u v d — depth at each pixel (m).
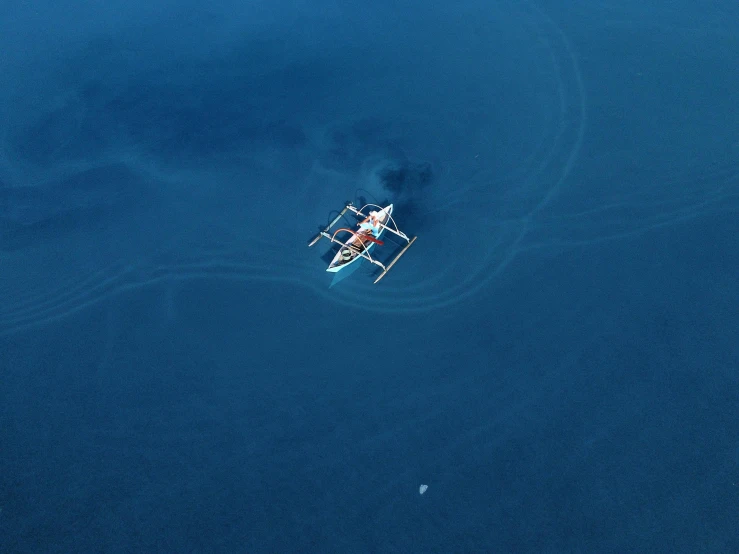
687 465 61.78
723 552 56.84
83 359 73.44
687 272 75.56
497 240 79.62
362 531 59.97
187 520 61.31
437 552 58.47
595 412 65.75
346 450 64.75
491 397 67.38
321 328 73.56
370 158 90.06
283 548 59.38
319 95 99.56
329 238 79.38
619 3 108.75
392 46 105.88
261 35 110.69
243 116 97.75
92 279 80.75
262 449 65.31
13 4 120.06
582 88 96.31
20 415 69.12
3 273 81.69
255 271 79.50
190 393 69.69
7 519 61.88
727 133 88.19
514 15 108.62
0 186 91.44
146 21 115.69
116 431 67.38
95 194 89.56
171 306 77.12
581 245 78.75
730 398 65.81
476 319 73.06
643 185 83.62
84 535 60.88
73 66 108.38
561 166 86.56
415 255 78.62
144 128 97.62
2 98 104.12
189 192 88.69
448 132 92.25
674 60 98.81
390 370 69.88
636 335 70.94
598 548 57.75
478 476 62.44
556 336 71.31
